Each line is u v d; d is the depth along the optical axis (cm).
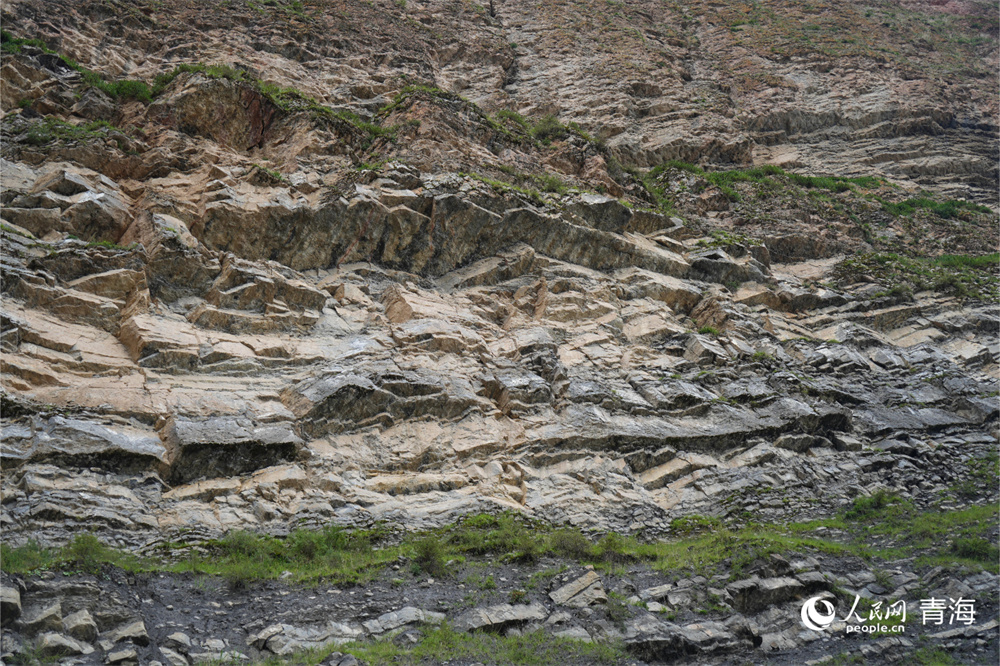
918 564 1269
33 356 1288
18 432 1147
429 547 1140
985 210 3478
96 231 1625
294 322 1620
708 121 3628
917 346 2270
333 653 891
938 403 1986
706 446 1642
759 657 1012
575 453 1520
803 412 1759
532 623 1012
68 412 1216
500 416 1555
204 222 1692
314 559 1120
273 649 897
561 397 1636
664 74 3975
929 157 3938
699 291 2262
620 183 2734
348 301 1745
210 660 863
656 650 984
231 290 1591
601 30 4369
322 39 3152
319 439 1388
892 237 3067
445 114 2428
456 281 1961
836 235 2923
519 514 1340
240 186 1836
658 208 2702
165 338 1423
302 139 2133
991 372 2225
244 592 1016
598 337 1869
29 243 1452
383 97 2828
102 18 2609
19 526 1021
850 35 4981
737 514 1470
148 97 2112
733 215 2888
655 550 1272
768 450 1661
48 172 1700
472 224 1995
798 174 3456
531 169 2491
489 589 1085
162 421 1283
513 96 3628
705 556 1218
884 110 4138
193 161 1927
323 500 1262
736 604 1104
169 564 1053
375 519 1255
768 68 4434
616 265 2220
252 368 1475
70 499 1090
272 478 1267
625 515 1413
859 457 1728
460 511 1312
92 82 2125
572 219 2158
